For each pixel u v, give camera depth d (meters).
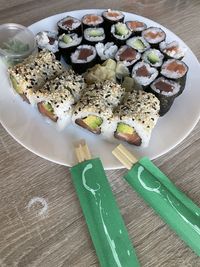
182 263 0.16
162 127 0.20
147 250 0.16
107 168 0.18
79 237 0.16
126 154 0.18
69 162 0.18
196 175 0.19
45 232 0.16
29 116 0.20
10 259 0.15
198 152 0.20
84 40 0.25
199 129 0.21
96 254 0.16
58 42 0.24
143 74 0.23
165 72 0.23
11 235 0.16
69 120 0.20
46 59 0.21
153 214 0.17
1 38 0.23
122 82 0.22
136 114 0.19
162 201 0.17
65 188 0.18
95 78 0.22
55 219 0.17
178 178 0.18
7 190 0.17
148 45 0.25
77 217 0.17
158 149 0.19
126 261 0.15
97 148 0.19
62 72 0.21
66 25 0.25
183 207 0.17
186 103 0.22
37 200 0.17
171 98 0.21
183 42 0.25
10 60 0.22
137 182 0.17
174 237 0.16
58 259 0.15
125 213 0.17
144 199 0.17
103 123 0.19
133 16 0.26
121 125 0.19
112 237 0.16
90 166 0.18
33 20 0.26
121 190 0.18
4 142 0.19
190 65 0.24
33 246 0.16
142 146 0.19
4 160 0.18
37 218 0.17
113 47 0.25
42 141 0.19
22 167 0.18
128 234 0.16
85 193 0.17
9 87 0.21
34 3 0.27
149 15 0.27
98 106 0.19
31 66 0.21
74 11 0.26
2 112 0.20
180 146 0.20
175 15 0.28
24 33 0.23
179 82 0.22
